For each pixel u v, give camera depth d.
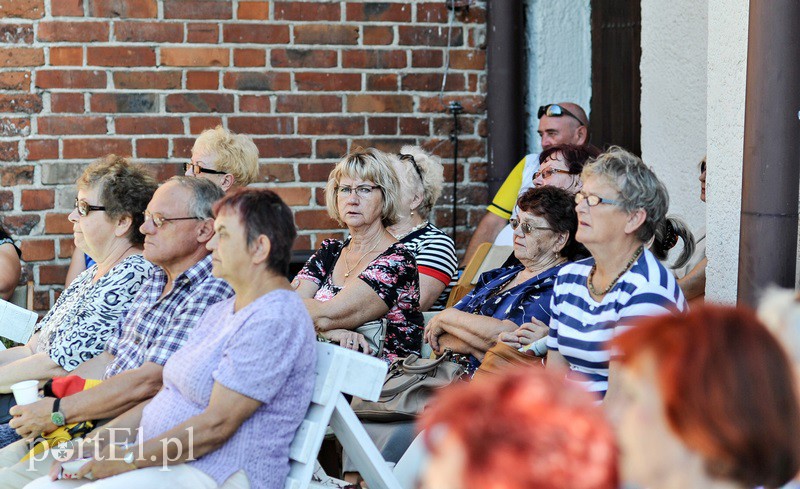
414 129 5.76
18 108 5.45
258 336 2.88
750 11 3.16
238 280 3.03
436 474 1.12
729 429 1.46
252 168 5.01
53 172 5.50
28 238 5.51
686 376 1.48
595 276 3.21
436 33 5.73
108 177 4.02
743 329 1.50
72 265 5.39
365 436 3.06
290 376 2.93
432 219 5.84
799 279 3.37
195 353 3.03
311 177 5.69
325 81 5.66
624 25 5.55
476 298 4.00
